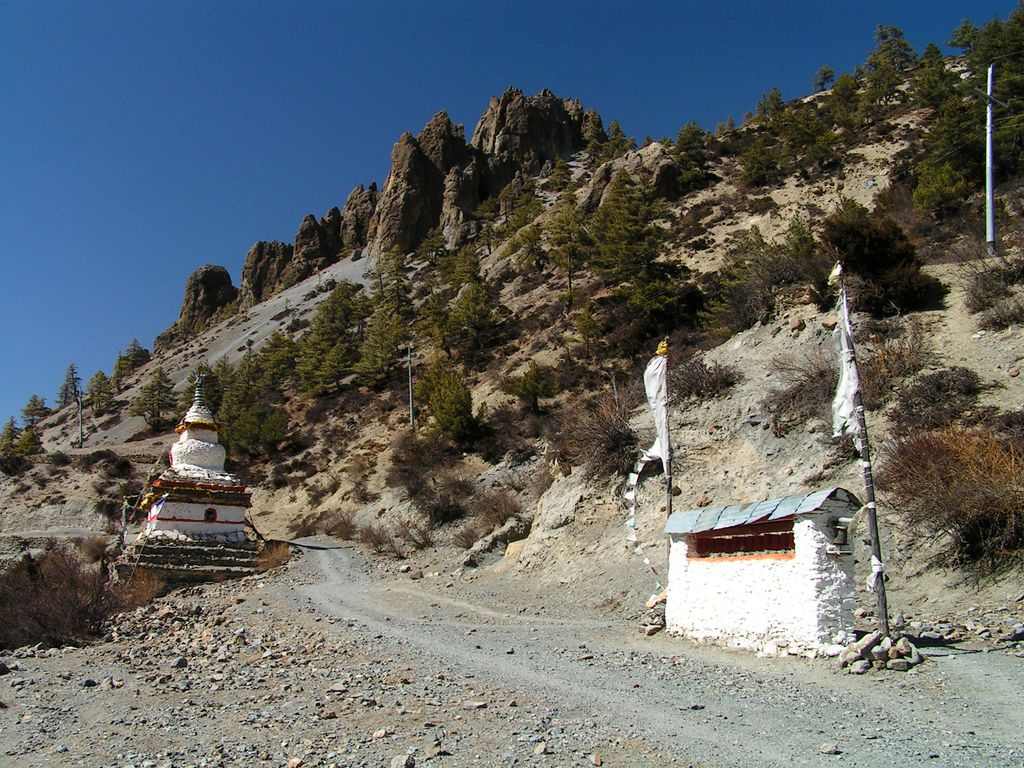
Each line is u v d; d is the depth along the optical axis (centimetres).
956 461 1477
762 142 6869
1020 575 1263
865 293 2372
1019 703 802
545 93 14950
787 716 809
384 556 3122
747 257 3856
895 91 7488
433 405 4266
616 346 4403
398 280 7850
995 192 3628
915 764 636
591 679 1052
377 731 804
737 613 1188
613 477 2270
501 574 2264
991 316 2062
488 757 713
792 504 1117
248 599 2275
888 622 1166
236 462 5531
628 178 6338
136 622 2011
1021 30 5200
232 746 790
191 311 14988
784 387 2191
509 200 11344
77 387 8088
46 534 4769
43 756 785
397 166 12388
